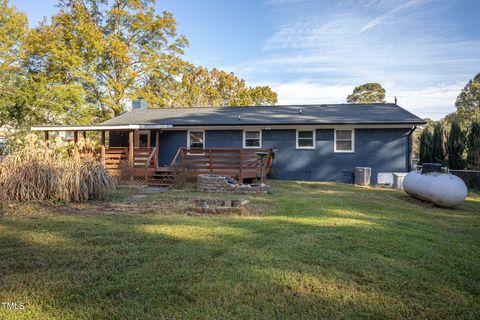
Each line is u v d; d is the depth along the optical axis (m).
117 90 23.27
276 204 7.57
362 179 12.80
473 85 32.94
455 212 7.49
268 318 2.49
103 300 2.73
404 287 3.09
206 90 34.72
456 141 14.57
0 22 20.95
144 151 12.54
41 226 5.12
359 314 2.58
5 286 2.96
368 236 4.75
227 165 11.42
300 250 4.04
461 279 3.31
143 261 3.64
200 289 2.93
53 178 7.17
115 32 23.69
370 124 12.91
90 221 5.51
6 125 17.83
